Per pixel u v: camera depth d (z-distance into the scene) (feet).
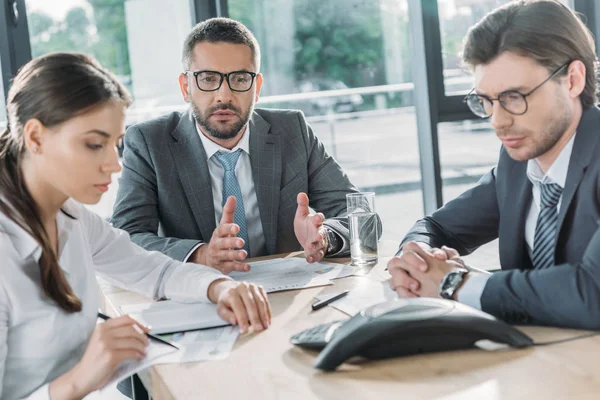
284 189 7.41
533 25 4.27
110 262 5.28
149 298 5.34
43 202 4.21
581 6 12.10
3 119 9.72
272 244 7.23
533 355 3.37
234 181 7.23
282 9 11.30
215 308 4.73
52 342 4.12
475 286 4.02
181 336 4.25
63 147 3.94
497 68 4.33
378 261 5.99
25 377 4.08
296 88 11.64
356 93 11.90
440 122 11.61
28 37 9.75
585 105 4.59
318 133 11.86
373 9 11.75
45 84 3.90
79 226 4.67
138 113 10.81
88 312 4.53
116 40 10.50
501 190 5.39
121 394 5.76
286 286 5.30
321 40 11.60
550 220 4.76
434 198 11.68
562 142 4.61
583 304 3.63
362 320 3.54
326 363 3.41
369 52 11.85
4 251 3.95
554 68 4.30
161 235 7.17
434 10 11.35
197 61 6.90
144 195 7.02
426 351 3.51
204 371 3.60
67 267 4.44
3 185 4.07
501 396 2.93
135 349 3.81
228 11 10.88
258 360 3.69
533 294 3.78
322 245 6.10
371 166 12.23
